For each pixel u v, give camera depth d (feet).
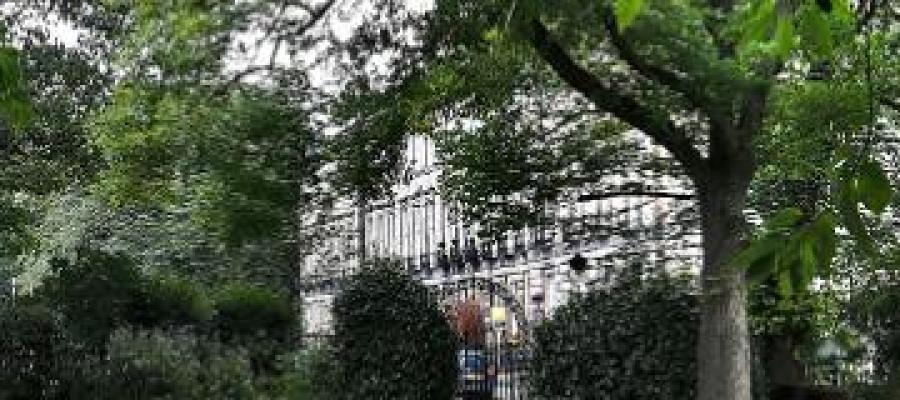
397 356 51.39
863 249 9.55
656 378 42.91
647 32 32.78
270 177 38.88
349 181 41.60
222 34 37.37
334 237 64.64
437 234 58.95
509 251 56.44
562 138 45.78
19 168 52.70
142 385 51.49
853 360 49.26
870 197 9.50
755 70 34.06
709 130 39.34
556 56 36.35
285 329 63.62
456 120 44.27
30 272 82.23
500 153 45.39
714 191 38.81
